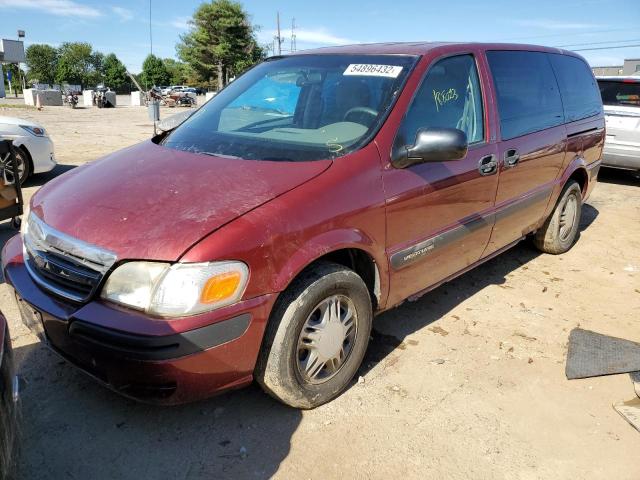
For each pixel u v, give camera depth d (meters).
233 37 66.88
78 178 2.89
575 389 3.01
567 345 3.49
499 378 3.09
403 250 2.99
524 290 4.36
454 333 3.60
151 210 2.36
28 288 2.50
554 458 2.49
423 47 3.42
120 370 2.19
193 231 2.21
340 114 3.10
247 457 2.42
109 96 33.16
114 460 2.38
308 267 2.56
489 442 2.57
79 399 2.76
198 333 2.15
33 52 100.69
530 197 4.19
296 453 2.45
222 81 68.88
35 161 7.81
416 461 2.43
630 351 3.37
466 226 3.46
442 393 2.93
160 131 3.90
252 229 2.28
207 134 3.21
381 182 2.80
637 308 4.09
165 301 2.14
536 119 4.19
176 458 2.40
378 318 3.78
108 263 2.21
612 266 4.98
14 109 27.58
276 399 2.63
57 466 2.32
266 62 3.95
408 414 2.74
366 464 2.40
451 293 4.25
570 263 5.02
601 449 2.55
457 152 2.79
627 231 6.13
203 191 2.46
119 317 2.17
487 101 3.64
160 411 2.70
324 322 2.63
